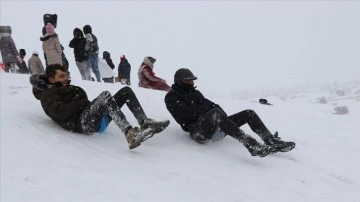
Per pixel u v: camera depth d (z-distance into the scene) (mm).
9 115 5008
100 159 3916
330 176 4113
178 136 4965
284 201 3375
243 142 4207
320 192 3684
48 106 4566
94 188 3154
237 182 3676
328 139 5445
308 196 3562
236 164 4215
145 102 6668
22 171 3438
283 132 5691
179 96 4973
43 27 9023
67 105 4527
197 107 4898
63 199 2963
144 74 10023
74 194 3041
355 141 5398
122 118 4184
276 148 4242
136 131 4062
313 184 3859
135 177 3490
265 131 4461
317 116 7059
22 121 4844
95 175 3406
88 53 10375
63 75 4770
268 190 3580
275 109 7645
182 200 3086
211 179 3676
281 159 4480
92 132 4605
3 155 3807
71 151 4062
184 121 4895
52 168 3510
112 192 3104
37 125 4754
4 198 2994
